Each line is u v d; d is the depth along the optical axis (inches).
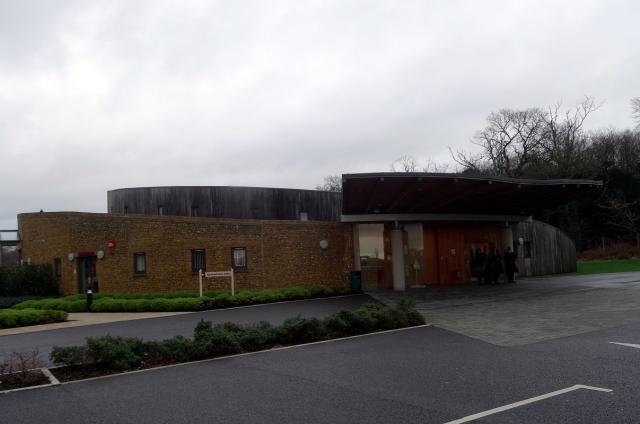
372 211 996.6
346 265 1040.2
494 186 829.2
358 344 448.1
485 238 1141.1
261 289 976.9
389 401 282.7
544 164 2256.4
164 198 1374.3
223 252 967.0
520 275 1332.4
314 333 471.5
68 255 959.6
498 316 591.5
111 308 799.1
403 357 390.6
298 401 289.0
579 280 1104.8
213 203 1385.3
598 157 2393.0
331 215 1533.0
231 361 398.6
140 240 936.9
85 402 302.8
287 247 1005.2
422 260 1050.1
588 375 317.4
